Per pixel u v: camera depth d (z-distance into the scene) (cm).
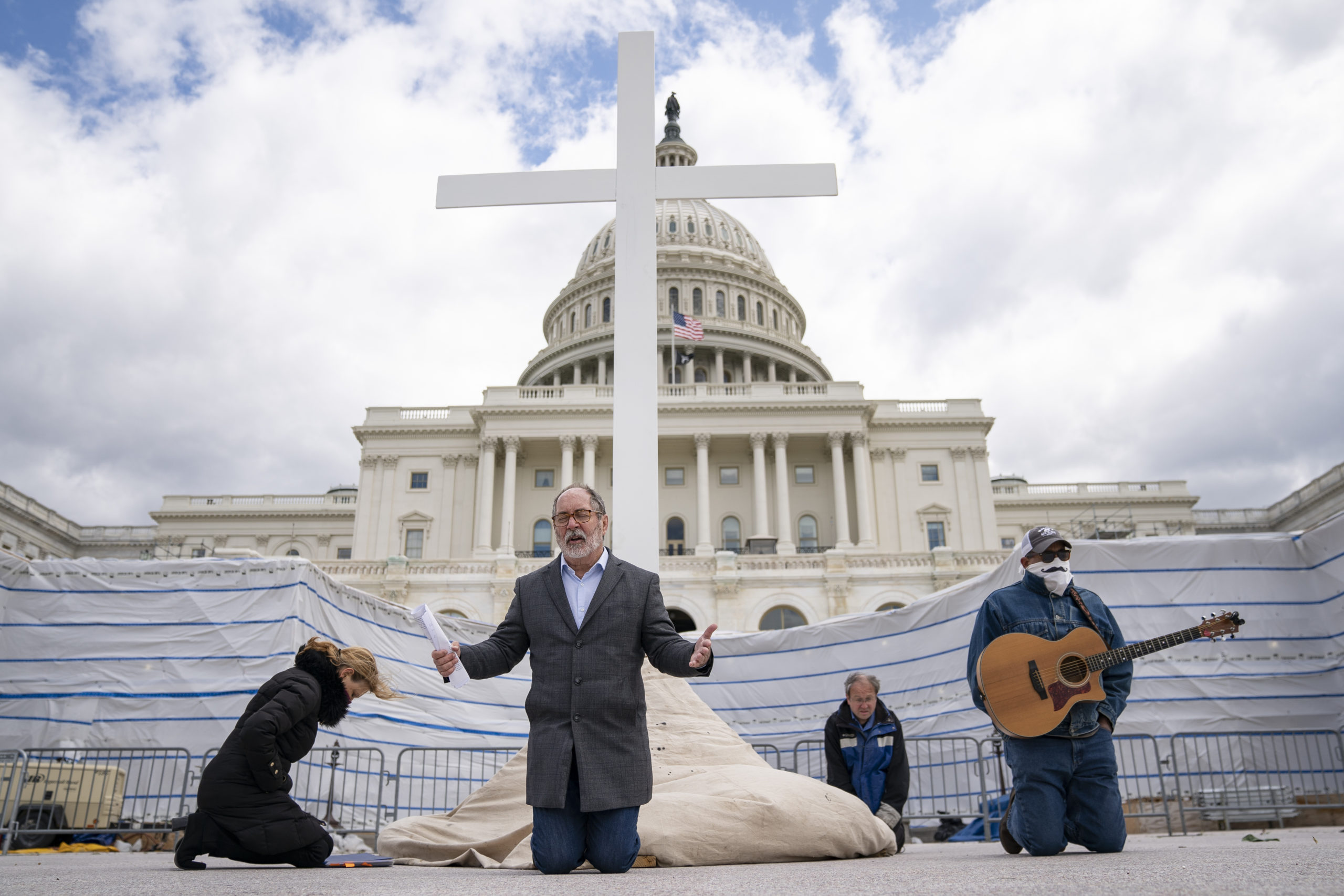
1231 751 1378
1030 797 542
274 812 554
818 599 4578
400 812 1617
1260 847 537
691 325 6075
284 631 1549
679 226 9550
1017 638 557
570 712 448
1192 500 7619
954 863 472
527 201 877
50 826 1137
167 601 1585
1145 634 1561
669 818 541
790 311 9669
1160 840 866
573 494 482
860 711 799
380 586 4656
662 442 6438
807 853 565
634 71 899
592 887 346
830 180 883
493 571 4684
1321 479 7019
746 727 2002
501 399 6481
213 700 1520
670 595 4600
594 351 8281
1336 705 1495
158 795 1291
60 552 7688
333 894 306
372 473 6475
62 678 1535
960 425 6575
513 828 643
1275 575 1583
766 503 6256
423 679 1783
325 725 591
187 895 304
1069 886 287
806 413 6359
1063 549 577
